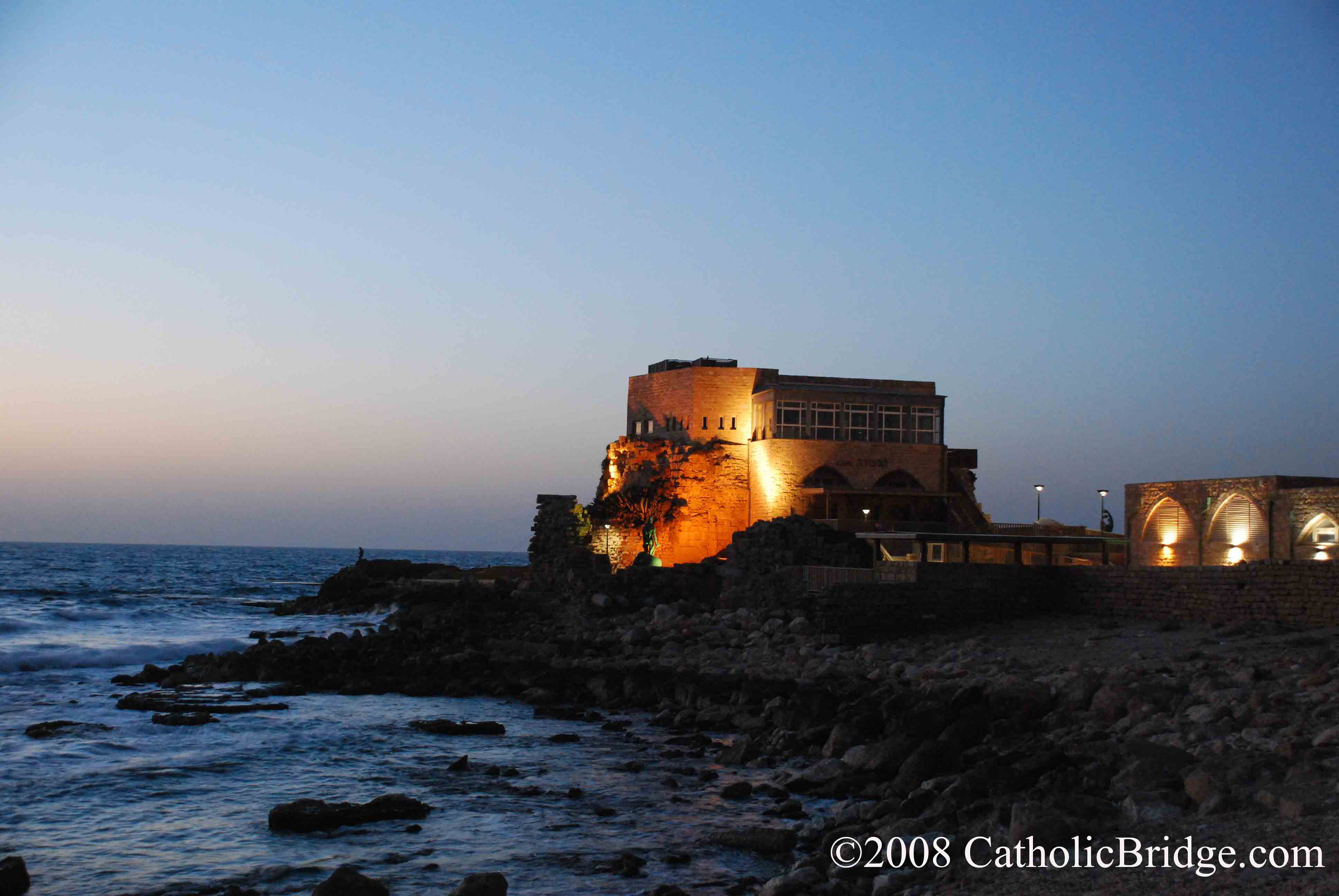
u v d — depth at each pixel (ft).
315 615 285.43
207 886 60.18
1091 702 91.09
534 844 68.13
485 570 303.27
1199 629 130.72
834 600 145.28
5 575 499.51
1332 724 73.26
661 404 296.10
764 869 62.75
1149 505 246.47
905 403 281.74
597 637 160.56
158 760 93.25
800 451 272.10
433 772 89.86
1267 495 219.20
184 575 581.12
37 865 63.72
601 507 270.46
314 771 90.38
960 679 109.40
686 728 113.50
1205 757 68.69
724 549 269.23
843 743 92.22
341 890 53.93
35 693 132.36
